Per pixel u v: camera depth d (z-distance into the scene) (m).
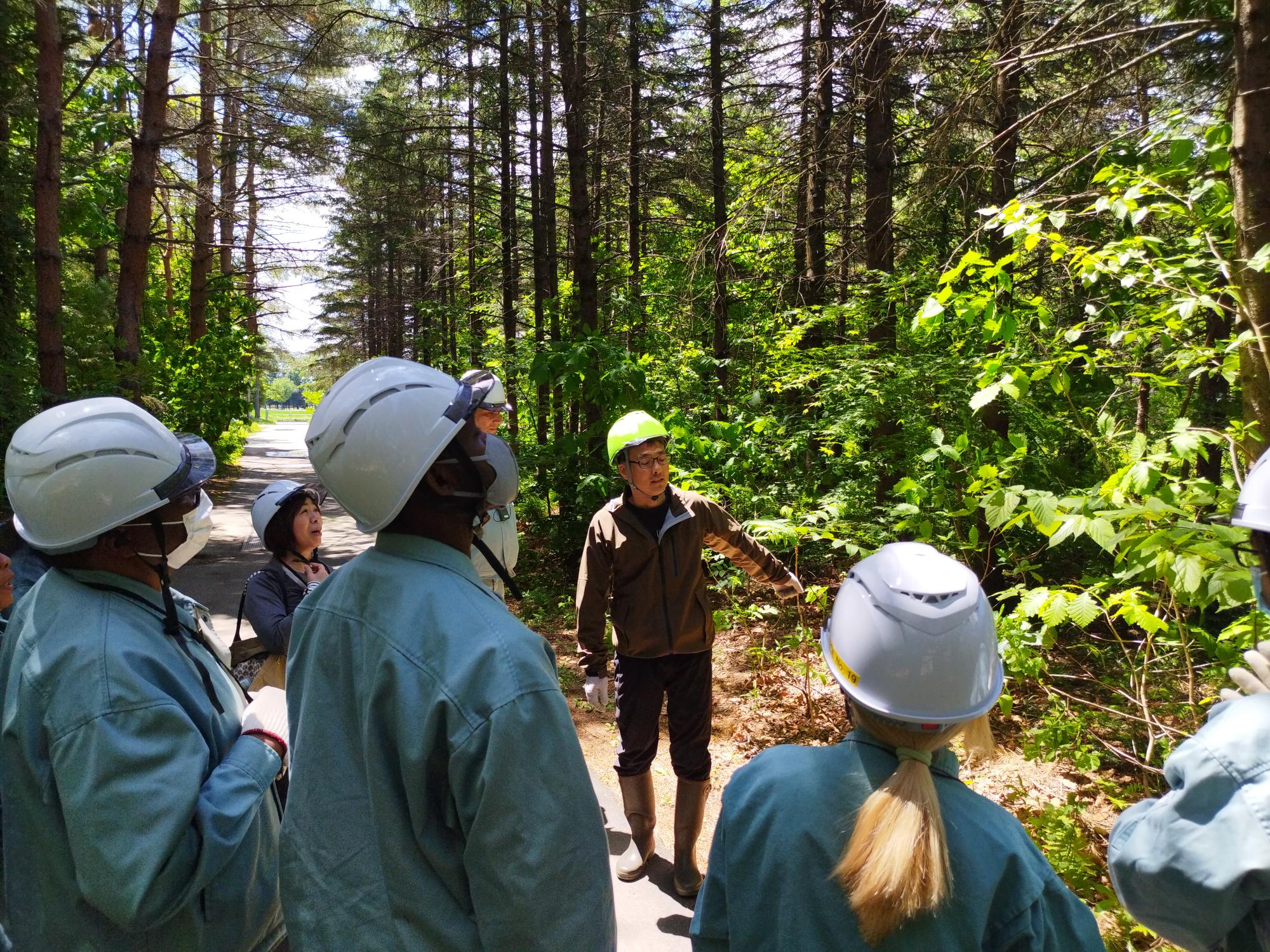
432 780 1.26
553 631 7.09
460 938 1.25
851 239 9.34
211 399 18.59
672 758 3.30
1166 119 3.58
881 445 5.67
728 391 9.50
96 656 1.51
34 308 10.31
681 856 3.26
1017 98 5.45
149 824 1.43
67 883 1.52
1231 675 1.39
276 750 1.72
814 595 3.95
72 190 12.67
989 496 2.87
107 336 11.31
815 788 1.35
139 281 12.48
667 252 15.08
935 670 1.30
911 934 1.22
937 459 3.91
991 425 4.88
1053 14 5.09
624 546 3.18
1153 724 2.99
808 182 8.84
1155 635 3.08
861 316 6.98
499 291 18.52
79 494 1.60
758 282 11.14
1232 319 3.35
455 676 1.24
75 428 1.64
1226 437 2.64
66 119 13.58
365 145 16.70
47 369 9.09
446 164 18.27
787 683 5.34
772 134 12.26
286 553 2.99
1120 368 4.26
